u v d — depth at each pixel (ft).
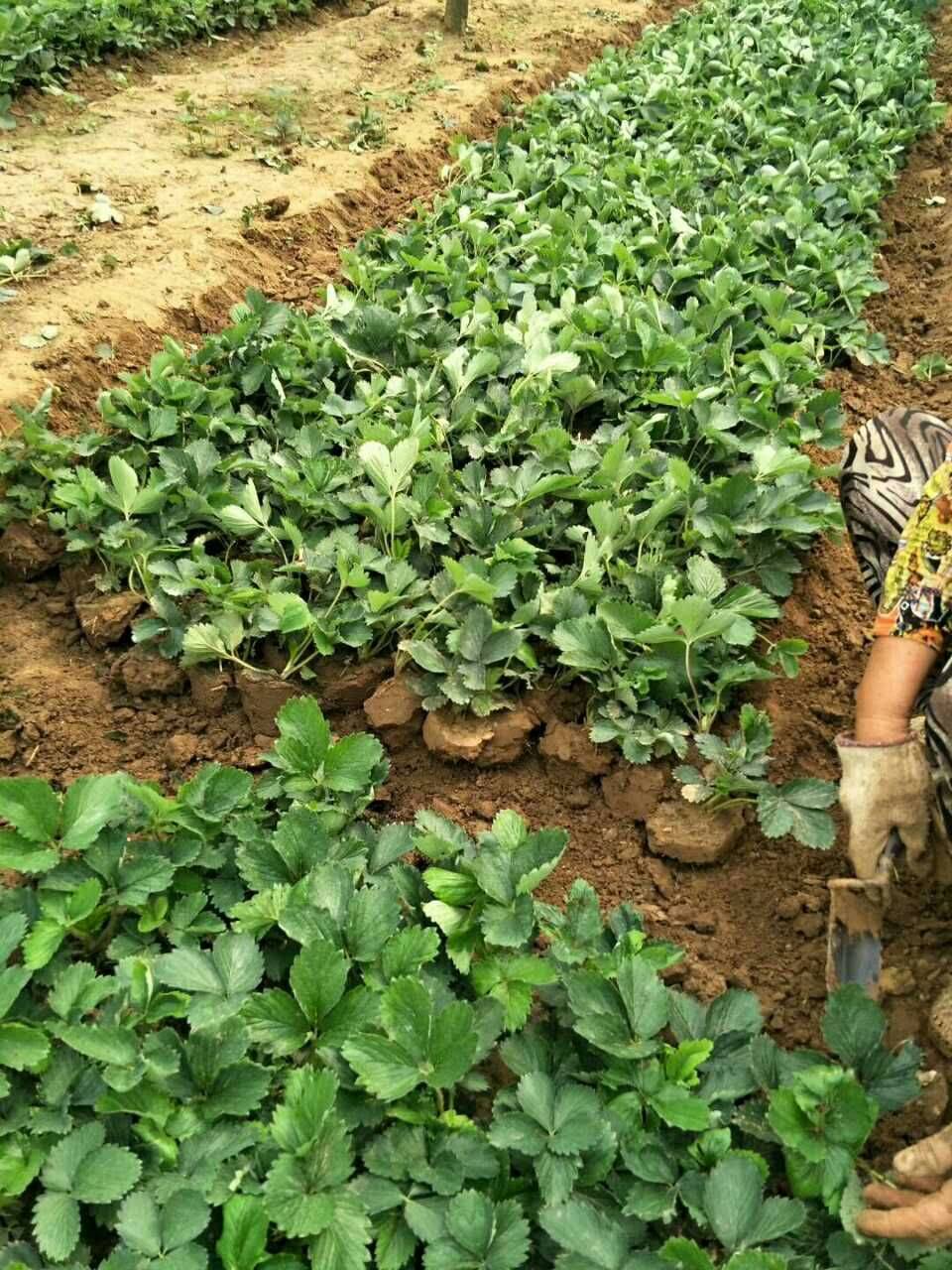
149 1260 6.46
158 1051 7.26
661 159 20.68
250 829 8.74
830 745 10.94
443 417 13.42
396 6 32.63
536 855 8.25
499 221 18.95
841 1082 7.16
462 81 26.71
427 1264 6.57
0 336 14.62
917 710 8.98
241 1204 6.53
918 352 17.84
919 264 20.62
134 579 11.84
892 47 29.12
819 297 17.16
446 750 10.30
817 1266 6.98
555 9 33.91
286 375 13.79
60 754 10.51
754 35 29.45
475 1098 7.84
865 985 8.38
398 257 17.01
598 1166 7.11
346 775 9.13
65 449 12.41
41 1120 7.03
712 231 18.49
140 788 8.43
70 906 7.86
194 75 26.12
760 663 11.05
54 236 17.57
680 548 11.99
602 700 10.39
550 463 12.50
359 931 7.95
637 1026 7.61
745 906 9.48
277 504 12.29
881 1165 7.68
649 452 12.48
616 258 16.96
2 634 11.66
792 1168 7.18
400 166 22.03
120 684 11.14
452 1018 7.23
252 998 7.48
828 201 20.56
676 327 15.38
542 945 8.82
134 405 12.97
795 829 9.00
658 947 8.33
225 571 11.37
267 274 17.94
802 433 13.88
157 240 17.70
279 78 26.20
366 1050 7.15
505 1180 7.12
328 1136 6.73
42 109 22.85
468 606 10.94
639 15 34.37
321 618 10.80
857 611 12.57
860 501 10.16
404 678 10.59
